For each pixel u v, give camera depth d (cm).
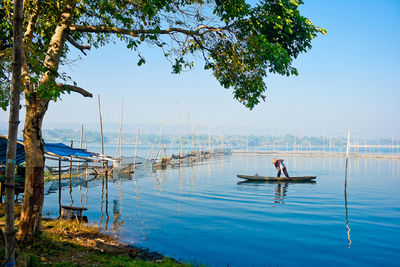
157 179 2683
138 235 981
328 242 925
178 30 872
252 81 898
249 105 962
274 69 833
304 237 973
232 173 3278
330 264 754
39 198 794
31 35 828
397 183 2397
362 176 2956
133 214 1292
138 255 793
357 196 1780
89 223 1114
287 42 858
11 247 456
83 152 1630
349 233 1018
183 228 1076
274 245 898
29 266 595
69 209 1149
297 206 1477
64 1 865
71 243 826
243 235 995
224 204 1527
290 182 2466
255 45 781
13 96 443
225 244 903
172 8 823
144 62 862
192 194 1853
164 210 1378
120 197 1733
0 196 1184
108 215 1266
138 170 3550
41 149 802
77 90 836
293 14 774
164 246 881
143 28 850
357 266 741
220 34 877
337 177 2867
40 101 781
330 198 1703
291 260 779
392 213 1316
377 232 1028
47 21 1005
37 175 791
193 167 4138
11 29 898
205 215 1281
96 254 755
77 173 2827
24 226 771
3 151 1455
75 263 666
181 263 718
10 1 834
